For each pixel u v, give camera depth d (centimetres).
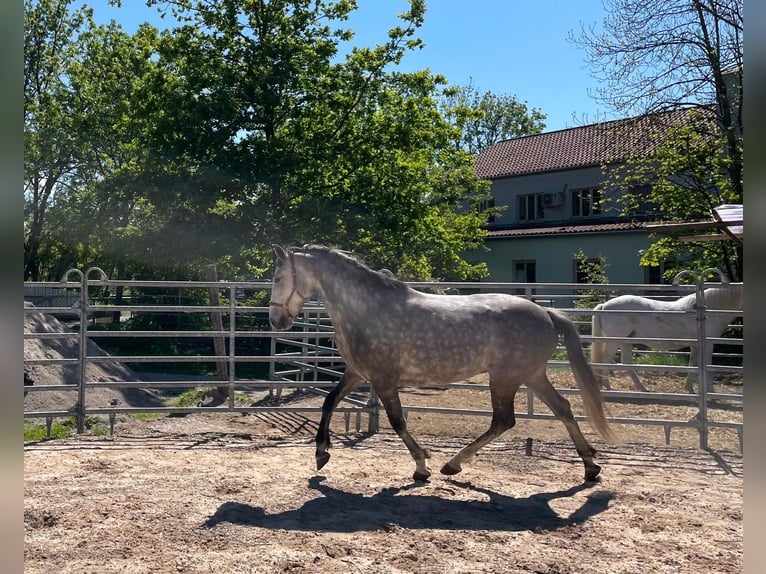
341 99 1819
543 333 581
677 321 987
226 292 1802
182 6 1856
